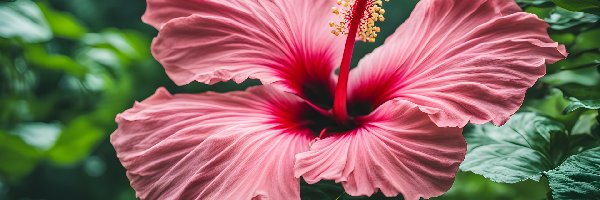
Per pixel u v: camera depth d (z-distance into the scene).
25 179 0.78
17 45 0.48
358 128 0.23
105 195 0.86
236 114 0.23
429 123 0.21
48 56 0.50
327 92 0.26
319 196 0.22
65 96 0.56
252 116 0.23
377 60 0.25
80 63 0.55
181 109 0.23
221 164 0.21
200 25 0.23
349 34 0.23
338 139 0.22
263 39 0.24
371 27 0.24
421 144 0.21
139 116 0.23
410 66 0.23
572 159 0.20
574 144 0.24
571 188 0.20
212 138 0.22
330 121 0.25
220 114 0.23
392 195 0.20
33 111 0.55
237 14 0.24
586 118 0.26
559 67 0.27
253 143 0.22
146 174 0.22
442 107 0.21
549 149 0.23
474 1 0.22
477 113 0.21
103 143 0.85
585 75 0.30
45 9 0.50
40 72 0.56
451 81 0.22
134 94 0.77
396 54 0.24
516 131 0.24
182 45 0.23
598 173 0.20
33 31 0.47
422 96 0.22
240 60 0.24
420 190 0.20
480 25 0.22
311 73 0.25
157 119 0.23
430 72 0.22
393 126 0.21
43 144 0.53
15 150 0.51
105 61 0.57
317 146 0.21
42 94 0.57
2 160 0.52
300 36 0.25
